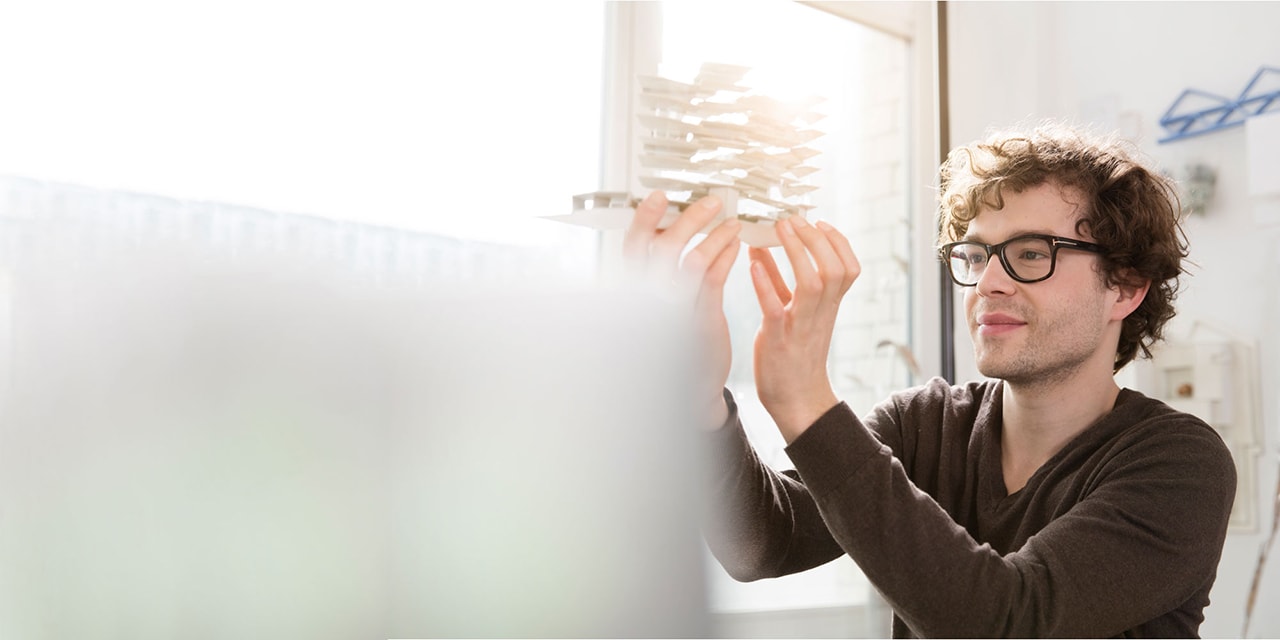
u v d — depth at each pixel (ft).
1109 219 4.00
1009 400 4.21
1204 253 8.34
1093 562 3.21
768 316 2.97
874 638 8.72
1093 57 9.43
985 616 3.00
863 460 2.98
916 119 9.29
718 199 2.52
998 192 4.04
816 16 8.80
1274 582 7.62
